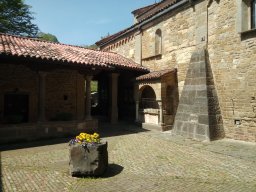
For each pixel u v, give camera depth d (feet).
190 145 32.42
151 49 53.47
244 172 21.18
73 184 18.49
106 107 63.72
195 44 41.22
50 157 26.37
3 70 42.88
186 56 43.34
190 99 39.11
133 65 52.95
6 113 43.14
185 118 39.32
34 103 45.42
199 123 36.52
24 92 44.52
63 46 51.55
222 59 36.35
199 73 38.60
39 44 46.01
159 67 50.96
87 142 20.58
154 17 51.72
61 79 48.70
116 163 24.18
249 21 33.63
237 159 25.35
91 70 42.14
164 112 44.78
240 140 34.01
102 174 20.43
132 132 43.39
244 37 33.17
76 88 50.37
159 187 17.94
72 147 20.29
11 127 34.32
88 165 20.01
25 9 78.59
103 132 43.29
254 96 31.99
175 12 46.14
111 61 49.29
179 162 24.44
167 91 46.50
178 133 40.14
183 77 44.01
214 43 37.65
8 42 40.37
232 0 34.83
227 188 17.65
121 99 62.49
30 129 35.76
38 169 22.04
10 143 34.09
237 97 34.22
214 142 33.73
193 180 19.34
